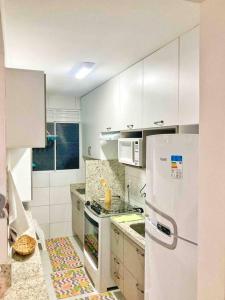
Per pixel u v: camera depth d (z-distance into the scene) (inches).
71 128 178.9
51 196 174.9
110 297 109.1
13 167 106.0
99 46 79.3
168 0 53.1
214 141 40.9
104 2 53.9
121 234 101.0
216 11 40.2
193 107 64.8
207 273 42.6
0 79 47.1
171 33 68.9
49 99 171.5
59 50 82.7
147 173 76.1
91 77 118.0
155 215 70.5
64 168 177.9
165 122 77.4
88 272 127.0
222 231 39.3
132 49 81.3
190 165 57.6
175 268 62.4
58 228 177.2
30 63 96.1
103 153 139.6
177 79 71.2
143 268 83.9
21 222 82.5
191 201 57.6
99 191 145.8
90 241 126.6
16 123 66.0
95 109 144.5
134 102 97.2
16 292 54.1
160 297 68.8
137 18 61.2
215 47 40.5
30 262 68.3
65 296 109.8
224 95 38.9
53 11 57.7
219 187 39.9
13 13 58.2
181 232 60.2
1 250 49.7
